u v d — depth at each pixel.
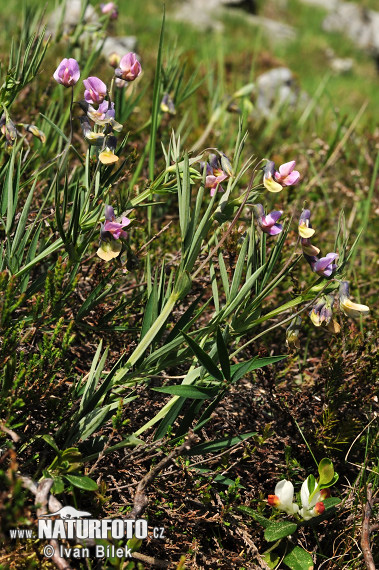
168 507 0.51
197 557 0.51
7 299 0.47
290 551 0.52
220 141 0.84
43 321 0.50
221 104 0.86
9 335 0.49
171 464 0.53
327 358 0.59
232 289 0.50
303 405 0.57
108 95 0.51
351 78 3.37
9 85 0.54
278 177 0.49
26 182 0.56
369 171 0.94
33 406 0.49
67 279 0.54
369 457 0.57
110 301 0.57
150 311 0.51
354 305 0.50
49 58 0.96
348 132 0.94
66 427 0.50
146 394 0.55
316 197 0.87
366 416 0.58
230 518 0.52
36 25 0.68
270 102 1.41
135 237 0.63
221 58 0.96
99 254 0.49
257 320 0.51
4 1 1.93
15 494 0.43
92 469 0.49
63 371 0.54
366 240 0.87
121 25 2.21
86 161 0.51
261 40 3.52
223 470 0.53
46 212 0.60
